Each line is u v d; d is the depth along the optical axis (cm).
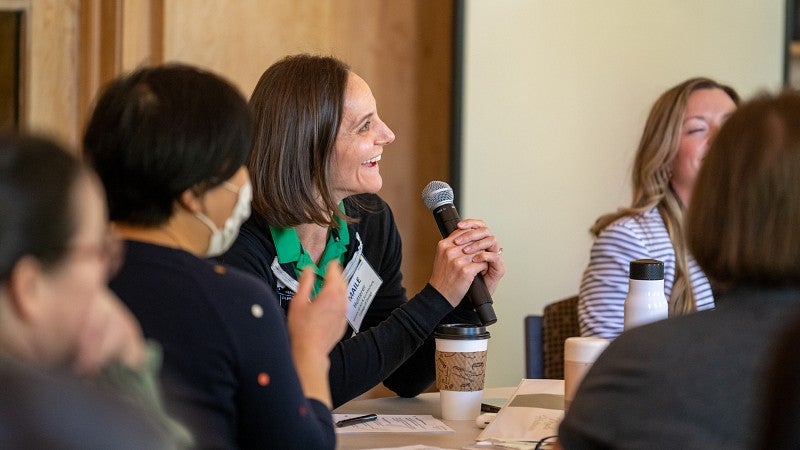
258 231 350
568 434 203
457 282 344
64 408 134
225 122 229
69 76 535
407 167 625
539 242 612
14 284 146
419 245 630
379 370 335
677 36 631
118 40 533
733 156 203
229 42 569
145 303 219
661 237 432
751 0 646
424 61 629
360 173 351
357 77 356
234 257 340
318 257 367
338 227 355
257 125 343
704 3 636
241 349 224
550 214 614
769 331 196
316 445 236
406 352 340
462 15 587
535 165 608
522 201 607
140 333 217
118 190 226
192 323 220
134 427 138
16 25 525
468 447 289
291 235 354
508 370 610
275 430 229
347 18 605
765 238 198
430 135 631
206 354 221
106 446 134
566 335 459
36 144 150
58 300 149
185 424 215
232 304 225
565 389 304
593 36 614
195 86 230
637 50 624
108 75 534
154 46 547
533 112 605
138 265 222
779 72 655
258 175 341
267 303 231
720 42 641
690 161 433
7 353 143
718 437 193
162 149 223
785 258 197
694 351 197
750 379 194
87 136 228
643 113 627
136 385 157
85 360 153
